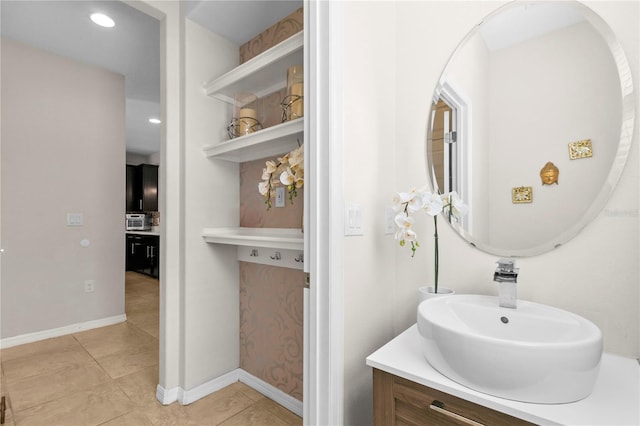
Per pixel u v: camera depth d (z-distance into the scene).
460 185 1.20
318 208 1.00
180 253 1.74
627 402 0.66
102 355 2.29
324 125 1.00
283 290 1.72
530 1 1.07
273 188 1.60
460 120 1.20
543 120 1.03
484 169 1.14
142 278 5.27
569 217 0.98
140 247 5.70
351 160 1.07
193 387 1.73
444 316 0.93
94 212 2.92
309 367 1.02
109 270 2.99
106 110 3.01
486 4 1.15
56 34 2.43
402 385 0.81
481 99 1.15
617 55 0.91
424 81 1.29
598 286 0.93
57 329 2.68
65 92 2.77
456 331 0.71
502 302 0.95
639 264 0.88
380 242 1.24
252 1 1.59
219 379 1.85
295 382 1.65
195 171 1.76
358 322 1.10
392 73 1.35
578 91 0.97
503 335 0.91
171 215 1.72
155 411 1.62
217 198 1.87
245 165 1.98
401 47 1.36
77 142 2.83
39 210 2.62
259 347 1.85
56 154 2.71
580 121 0.97
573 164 0.98
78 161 2.84
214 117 1.86
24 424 1.50
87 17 2.22
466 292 1.17
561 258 0.99
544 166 1.03
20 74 2.54
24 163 2.55
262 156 1.82
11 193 2.48
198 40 1.79
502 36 1.12
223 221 1.90
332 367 0.98
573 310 0.97
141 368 2.08
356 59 1.11
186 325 1.71
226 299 1.90
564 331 0.81
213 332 1.83
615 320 0.91
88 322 2.85
